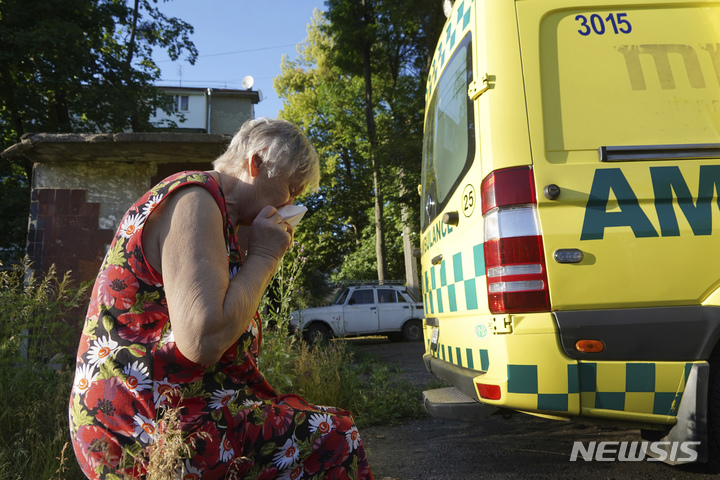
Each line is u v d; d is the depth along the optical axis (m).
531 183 2.57
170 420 1.22
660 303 2.49
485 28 2.83
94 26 16.28
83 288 4.59
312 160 1.51
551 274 2.49
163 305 1.29
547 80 2.71
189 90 40.62
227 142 6.14
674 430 2.49
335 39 24.42
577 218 2.53
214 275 1.20
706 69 2.77
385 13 22.19
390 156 20.23
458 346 3.14
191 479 1.25
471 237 2.88
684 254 2.52
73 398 1.33
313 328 14.05
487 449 3.62
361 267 29.33
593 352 2.45
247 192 1.46
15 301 3.95
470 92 2.88
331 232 32.69
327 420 1.46
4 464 2.54
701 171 2.60
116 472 1.26
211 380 1.32
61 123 15.99
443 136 3.67
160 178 6.88
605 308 2.49
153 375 1.26
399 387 4.95
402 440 3.99
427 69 22.16
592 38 2.77
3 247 12.84
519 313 2.50
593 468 3.11
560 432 3.98
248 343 1.38
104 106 16.09
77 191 6.77
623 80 2.73
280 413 1.40
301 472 1.41
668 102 2.71
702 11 2.84
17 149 6.27
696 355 2.45
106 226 6.77
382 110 26.47
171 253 1.22
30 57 14.29
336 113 28.89
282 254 1.37
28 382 3.41
